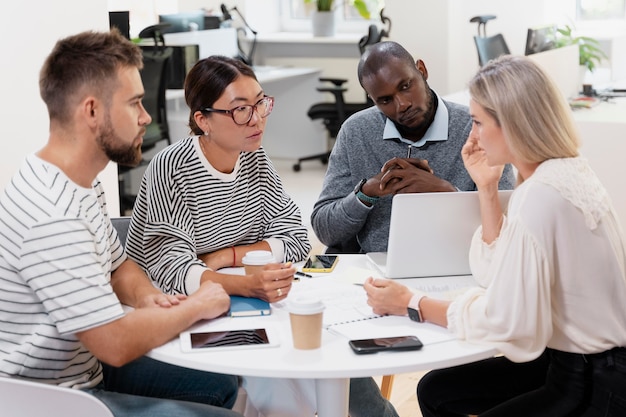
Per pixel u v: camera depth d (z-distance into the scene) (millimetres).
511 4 7164
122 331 1741
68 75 1764
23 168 1804
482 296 1812
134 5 6633
